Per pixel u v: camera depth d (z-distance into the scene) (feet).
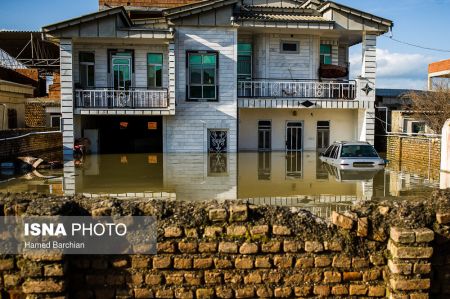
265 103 74.28
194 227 15.64
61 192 37.65
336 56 82.69
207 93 72.64
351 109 81.46
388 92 112.37
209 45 72.08
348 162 53.88
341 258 15.76
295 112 80.69
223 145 73.51
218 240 15.61
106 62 73.82
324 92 78.79
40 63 109.70
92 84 73.92
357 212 16.28
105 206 15.79
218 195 36.96
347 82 78.33
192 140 72.64
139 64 74.33
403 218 15.81
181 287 15.47
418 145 59.31
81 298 15.33
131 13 93.15
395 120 82.84
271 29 74.38
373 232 15.97
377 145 83.05
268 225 15.80
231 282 15.56
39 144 65.62
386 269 15.81
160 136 82.79
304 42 80.02
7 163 51.78
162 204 16.19
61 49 68.18
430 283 15.58
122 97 71.05
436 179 45.27
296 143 81.15
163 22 79.05
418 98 91.20
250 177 47.52
